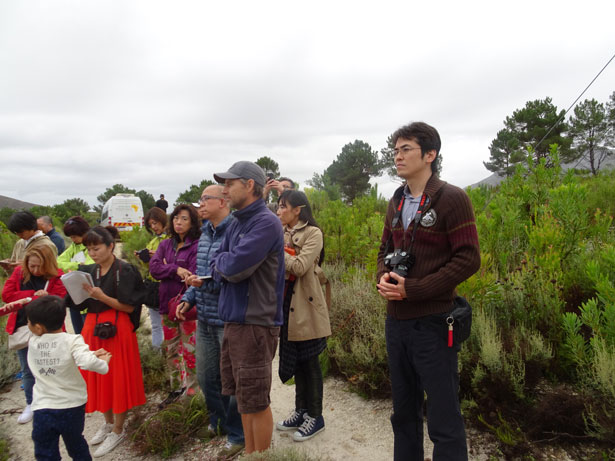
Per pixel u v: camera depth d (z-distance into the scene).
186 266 3.62
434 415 2.04
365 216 8.56
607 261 3.52
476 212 5.59
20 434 3.58
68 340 2.66
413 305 2.08
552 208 4.23
